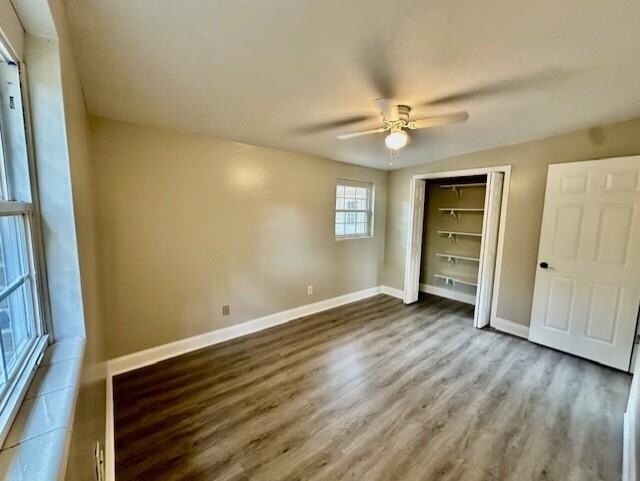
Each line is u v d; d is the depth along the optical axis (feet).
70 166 3.42
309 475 5.60
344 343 11.01
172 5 4.20
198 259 10.16
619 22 4.83
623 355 9.25
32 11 2.86
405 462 5.92
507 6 4.46
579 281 10.07
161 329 9.57
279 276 12.58
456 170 13.52
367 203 16.47
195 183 9.88
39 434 2.14
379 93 7.11
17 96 3.05
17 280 2.98
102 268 8.25
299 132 9.80
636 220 8.93
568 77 6.58
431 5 4.39
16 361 2.86
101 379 6.07
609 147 9.57
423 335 11.79
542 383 8.64
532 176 11.32
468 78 6.54
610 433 6.71
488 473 5.70
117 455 5.95
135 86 6.46
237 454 6.04
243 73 6.12
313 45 5.26
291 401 7.70
